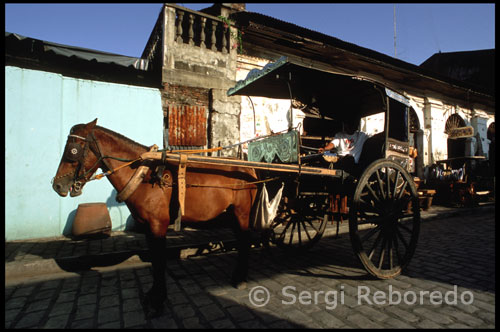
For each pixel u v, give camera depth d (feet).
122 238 18.29
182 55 24.25
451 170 38.17
